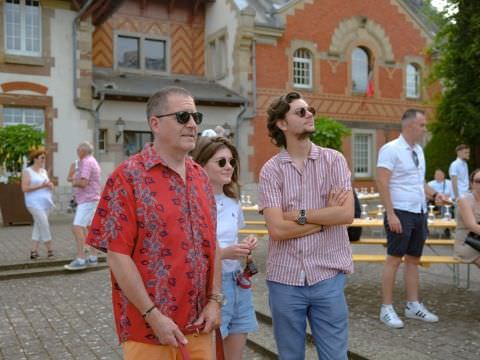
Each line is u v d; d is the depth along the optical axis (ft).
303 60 74.79
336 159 10.69
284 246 10.53
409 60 83.46
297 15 73.41
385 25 81.15
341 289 10.48
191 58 75.00
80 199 28.07
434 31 87.30
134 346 8.00
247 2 73.05
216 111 68.18
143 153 8.29
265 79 70.79
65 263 29.43
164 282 7.91
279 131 10.99
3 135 48.42
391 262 17.30
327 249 10.44
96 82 63.36
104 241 7.81
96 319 19.70
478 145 62.54
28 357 15.81
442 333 16.20
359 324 17.29
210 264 8.64
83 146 27.84
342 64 77.41
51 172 58.44
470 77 62.49
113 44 69.56
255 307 19.49
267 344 16.01
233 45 70.18
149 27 71.97
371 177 79.82
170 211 8.03
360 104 78.89
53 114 58.75
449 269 27.50
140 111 64.23
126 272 7.67
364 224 22.47
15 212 47.03
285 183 10.61
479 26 59.41
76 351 16.29
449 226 24.20
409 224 17.07
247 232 30.07
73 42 59.47
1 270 27.91
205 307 8.59
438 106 64.85
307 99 74.23
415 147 17.33
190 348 8.41
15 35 57.31
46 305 21.83
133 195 7.91
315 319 10.47
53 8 58.54
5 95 56.59
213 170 11.39
